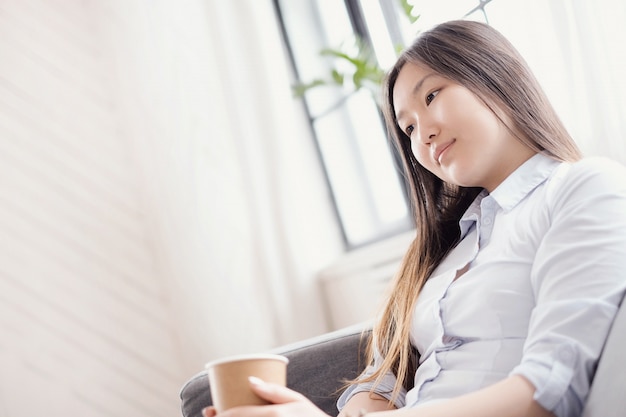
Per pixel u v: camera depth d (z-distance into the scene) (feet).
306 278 9.99
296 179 10.34
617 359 2.30
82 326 10.13
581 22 5.81
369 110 10.26
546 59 6.29
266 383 2.49
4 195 10.18
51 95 10.63
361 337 4.25
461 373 3.16
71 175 10.50
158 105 9.87
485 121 3.49
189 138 9.86
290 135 10.43
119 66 10.11
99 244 10.42
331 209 10.94
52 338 9.99
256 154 10.18
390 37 9.62
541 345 2.60
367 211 10.62
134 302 10.40
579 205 2.89
